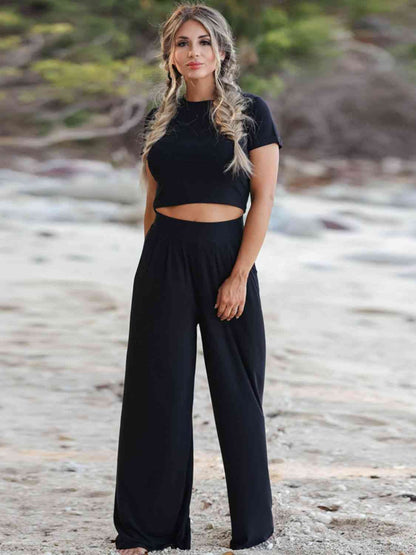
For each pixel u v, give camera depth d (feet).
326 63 111.14
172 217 13.20
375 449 19.04
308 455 18.60
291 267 46.14
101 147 104.47
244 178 13.21
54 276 38.65
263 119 13.20
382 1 110.83
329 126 128.06
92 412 21.59
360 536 13.94
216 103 13.00
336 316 34.37
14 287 35.91
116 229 57.31
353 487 16.37
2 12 99.50
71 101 100.78
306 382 24.61
